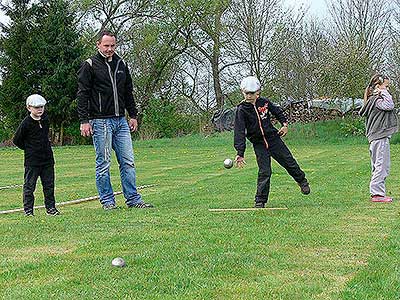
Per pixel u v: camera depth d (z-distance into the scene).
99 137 8.98
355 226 6.61
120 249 5.57
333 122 31.23
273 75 35.47
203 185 12.16
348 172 14.01
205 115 39.12
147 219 7.41
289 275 4.61
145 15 39.06
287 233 6.19
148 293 4.14
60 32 37.09
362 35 33.81
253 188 11.25
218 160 20.33
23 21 37.81
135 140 35.16
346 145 27.31
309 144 28.47
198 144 31.06
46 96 37.00
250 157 20.66
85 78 8.86
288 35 35.38
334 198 9.24
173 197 10.17
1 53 38.56
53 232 6.57
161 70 39.59
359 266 4.86
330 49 32.41
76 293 4.17
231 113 35.28
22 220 7.76
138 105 39.19
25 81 37.66
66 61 37.25
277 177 13.13
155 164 19.14
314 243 5.70
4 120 39.25
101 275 4.61
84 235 6.34
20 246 5.87
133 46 38.97
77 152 27.55
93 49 37.81
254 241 5.79
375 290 4.16
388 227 6.54
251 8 36.38
